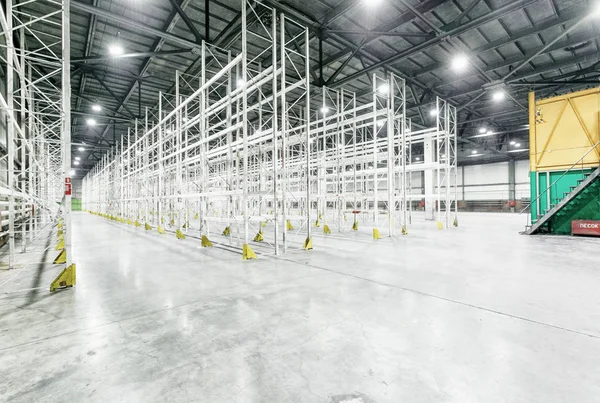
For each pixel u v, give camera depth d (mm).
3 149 10828
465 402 2262
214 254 8711
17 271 6762
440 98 17547
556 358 2859
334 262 7375
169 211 16391
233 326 3686
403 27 12164
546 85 16031
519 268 6559
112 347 3191
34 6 10516
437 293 4863
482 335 3357
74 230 16016
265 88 17312
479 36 12672
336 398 2324
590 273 6078
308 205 9328
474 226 16859
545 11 11156
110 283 5676
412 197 16297
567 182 12375
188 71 15359
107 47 13242
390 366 2760
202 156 10289
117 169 25469
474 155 33344
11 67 6719
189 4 10633
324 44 13344
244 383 2535
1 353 3080
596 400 2266
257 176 17516
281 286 5375
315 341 3268
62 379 2621
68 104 5586
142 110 20516
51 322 3865
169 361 2900
